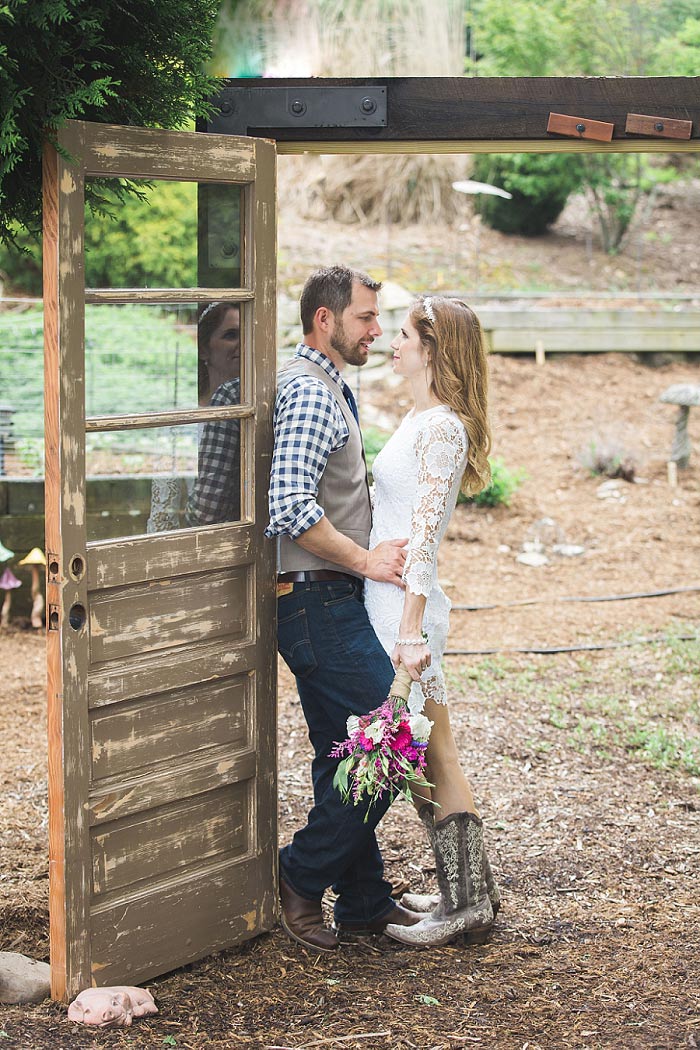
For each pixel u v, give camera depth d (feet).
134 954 10.57
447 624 11.44
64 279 9.42
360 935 11.94
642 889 13.19
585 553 28.43
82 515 9.73
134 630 10.28
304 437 10.43
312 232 42.78
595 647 22.40
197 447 10.82
